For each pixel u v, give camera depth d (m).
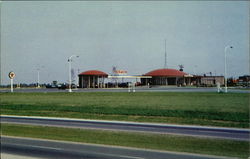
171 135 16.22
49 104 38.16
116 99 44.06
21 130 19.23
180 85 111.31
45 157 11.45
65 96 52.06
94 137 16.14
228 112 26.14
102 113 28.50
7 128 20.20
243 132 17.27
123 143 14.30
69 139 15.67
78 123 22.67
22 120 25.17
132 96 49.56
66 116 27.58
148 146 13.53
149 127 19.89
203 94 49.81
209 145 13.56
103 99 44.38
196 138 15.20
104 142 14.66
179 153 12.03
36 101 43.03
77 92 64.25
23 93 61.28
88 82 105.50
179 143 14.10
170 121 22.66
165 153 12.00
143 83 119.31
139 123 21.89
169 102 37.41
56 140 15.46
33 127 20.44
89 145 13.95
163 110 28.25
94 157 11.40
